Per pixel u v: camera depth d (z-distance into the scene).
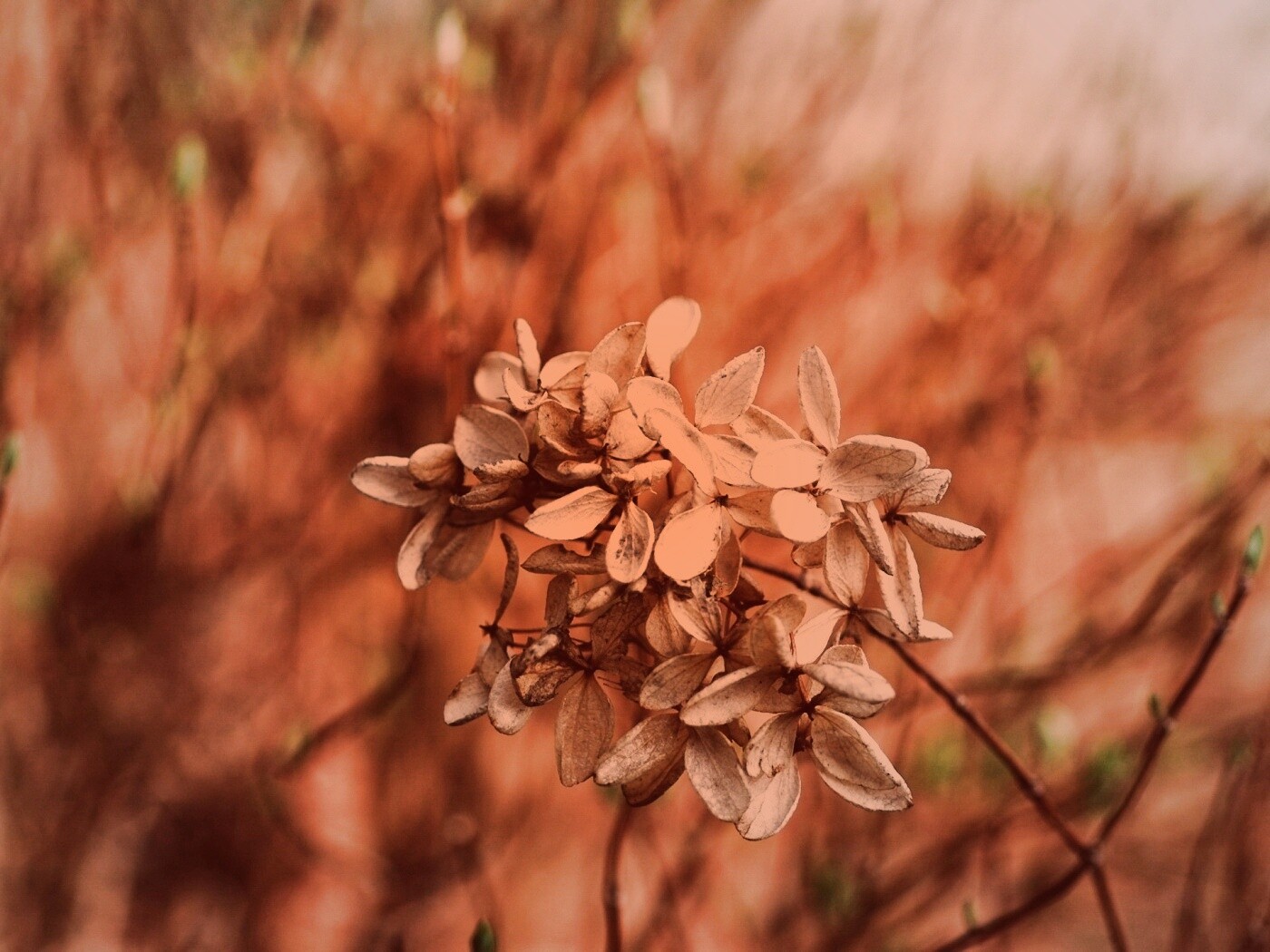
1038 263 0.85
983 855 0.71
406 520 0.77
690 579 0.36
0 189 0.69
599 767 0.35
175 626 0.77
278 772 0.61
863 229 0.81
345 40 0.75
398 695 0.61
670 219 0.73
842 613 0.37
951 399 0.82
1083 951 0.81
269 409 0.76
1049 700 0.76
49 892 0.74
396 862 0.75
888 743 0.74
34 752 0.75
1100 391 0.91
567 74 0.75
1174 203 0.89
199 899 0.77
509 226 0.74
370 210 0.75
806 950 0.74
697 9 0.80
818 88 0.83
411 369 0.75
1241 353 0.92
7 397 0.69
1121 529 0.90
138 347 0.71
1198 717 0.82
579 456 0.36
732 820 0.35
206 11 0.73
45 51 0.70
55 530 0.74
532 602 0.76
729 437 0.36
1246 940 0.68
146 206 0.72
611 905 0.43
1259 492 0.72
